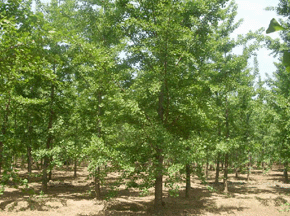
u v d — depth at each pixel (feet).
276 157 52.03
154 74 32.94
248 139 59.88
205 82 41.91
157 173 32.09
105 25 42.68
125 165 30.60
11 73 17.48
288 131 44.14
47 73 18.04
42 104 49.98
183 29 30.94
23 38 15.47
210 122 39.24
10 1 19.93
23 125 51.29
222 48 55.77
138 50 34.58
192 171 38.34
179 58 33.42
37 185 61.52
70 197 47.50
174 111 37.35
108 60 32.68
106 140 44.91
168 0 30.83
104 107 47.01
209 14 36.55
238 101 55.21
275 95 51.85
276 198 47.93
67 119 51.88
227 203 43.88
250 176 99.25
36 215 33.19
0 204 36.81
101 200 45.24
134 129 34.71
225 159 57.77
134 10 36.40
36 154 44.83
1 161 13.50
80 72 47.29
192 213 36.86
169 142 31.81
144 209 39.24
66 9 43.04
